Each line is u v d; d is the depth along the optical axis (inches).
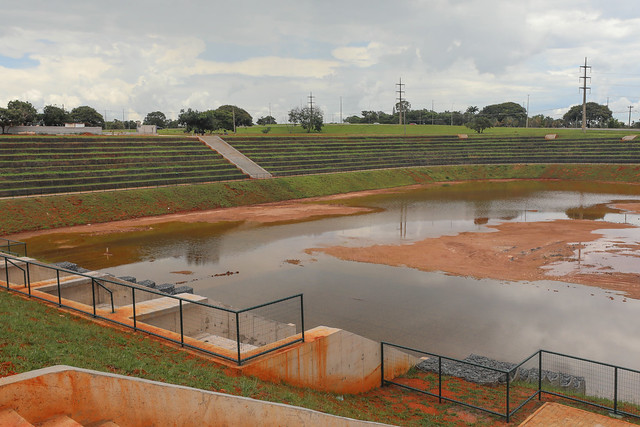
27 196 2175.2
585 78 5447.8
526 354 765.9
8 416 229.9
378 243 1651.1
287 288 1149.1
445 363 659.4
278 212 2434.8
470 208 2468.0
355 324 906.1
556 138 4722.0
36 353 338.6
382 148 4436.5
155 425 291.9
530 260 1389.0
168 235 1851.6
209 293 1115.3
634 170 3558.1
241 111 7362.2
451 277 1228.5
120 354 399.9
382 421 459.5
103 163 2812.5
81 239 1776.6
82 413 266.7
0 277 811.4
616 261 1353.3
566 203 2588.6
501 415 486.9
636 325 884.0
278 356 458.0
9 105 4672.7
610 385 645.9
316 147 4158.5
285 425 355.3
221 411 319.3
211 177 2908.5
